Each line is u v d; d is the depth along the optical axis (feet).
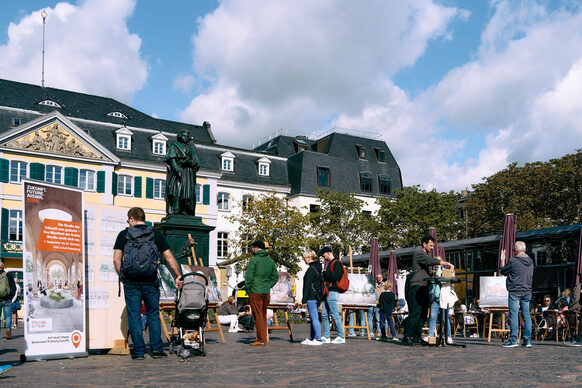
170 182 45.47
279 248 132.16
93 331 27.55
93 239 28.17
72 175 127.03
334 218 159.02
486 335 55.88
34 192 25.61
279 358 25.93
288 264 132.36
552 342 43.93
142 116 170.50
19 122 130.62
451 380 18.38
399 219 161.48
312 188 176.24
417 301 35.50
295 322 92.17
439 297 35.22
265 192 166.61
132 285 25.27
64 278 26.27
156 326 25.82
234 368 21.63
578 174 136.67
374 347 33.58
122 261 25.14
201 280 28.50
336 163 186.29
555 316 48.32
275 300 42.55
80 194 27.43
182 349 25.72
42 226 25.73
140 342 25.20
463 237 163.22
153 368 21.58
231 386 16.76
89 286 27.71
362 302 42.01
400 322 62.23
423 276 35.73
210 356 26.84
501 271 36.45
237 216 155.22
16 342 42.42
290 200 175.42
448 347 34.19
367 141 203.62
